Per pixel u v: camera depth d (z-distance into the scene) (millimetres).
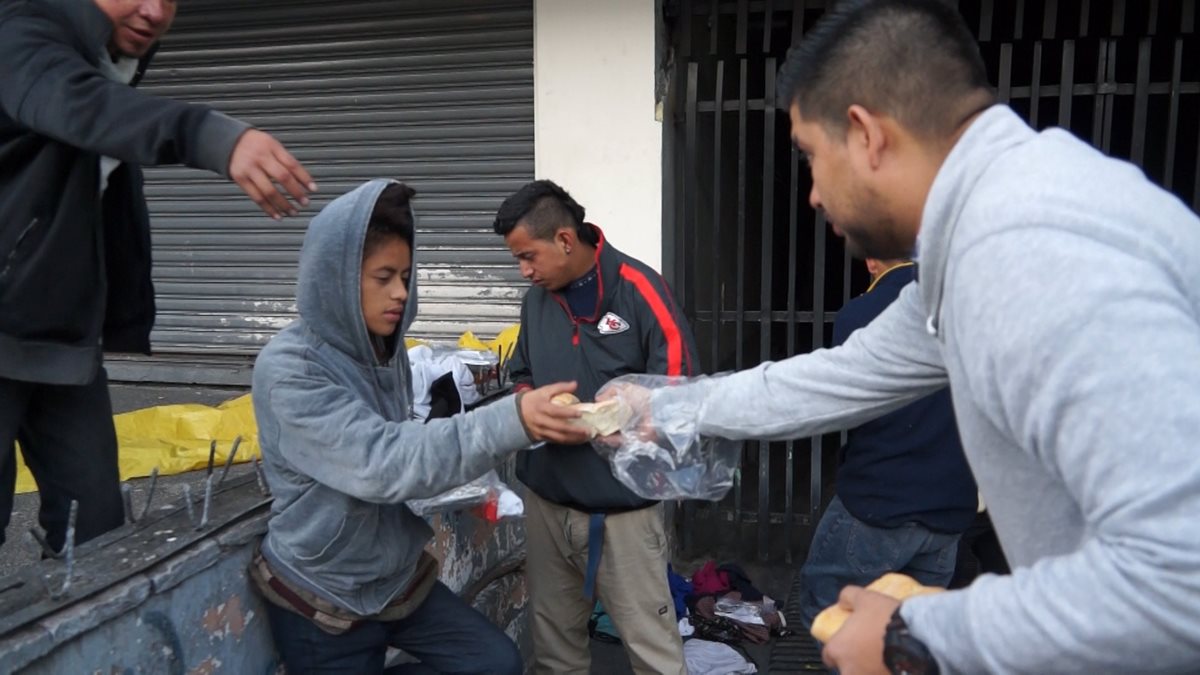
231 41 4637
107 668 1695
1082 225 974
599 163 4125
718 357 4297
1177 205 1060
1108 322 917
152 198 4969
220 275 4953
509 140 4410
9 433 2014
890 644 1088
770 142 4039
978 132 1122
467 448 1843
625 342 2635
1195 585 856
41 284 1899
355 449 1812
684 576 4316
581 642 2953
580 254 2607
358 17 4457
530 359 2785
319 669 2014
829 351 1773
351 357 1969
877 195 1245
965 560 4289
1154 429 884
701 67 4555
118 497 2307
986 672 1005
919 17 1202
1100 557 920
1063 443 945
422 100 4473
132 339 2314
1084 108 5066
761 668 3570
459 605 2242
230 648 2020
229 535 2012
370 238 1904
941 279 1156
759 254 6043
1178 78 3730
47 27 1803
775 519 4461
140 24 1959
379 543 1973
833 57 1233
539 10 4086
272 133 4680
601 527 2654
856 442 2615
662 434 1986
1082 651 924
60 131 1719
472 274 4582
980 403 1066
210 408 4055
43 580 1703
